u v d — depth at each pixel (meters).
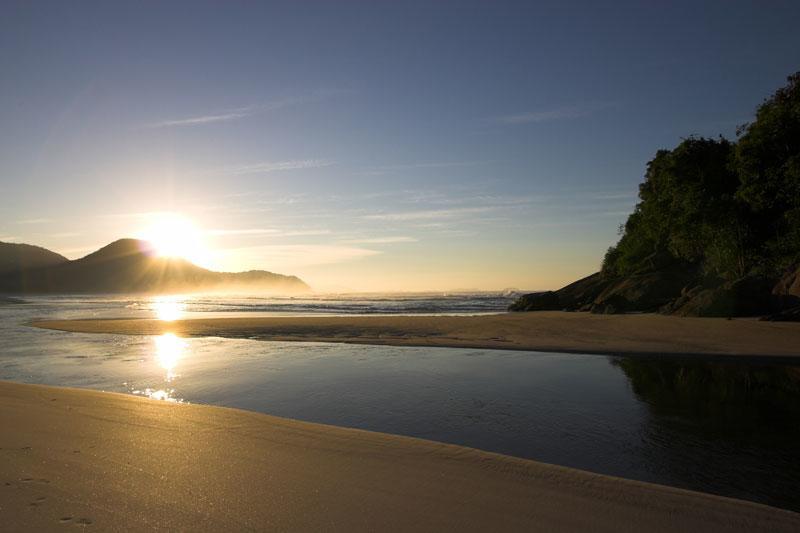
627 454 7.43
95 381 13.25
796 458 7.25
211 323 32.91
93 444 6.96
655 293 43.19
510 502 5.06
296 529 4.36
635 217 57.75
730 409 10.16
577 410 10.08
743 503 5.13
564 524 4.55
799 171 30.72
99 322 35.34
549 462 7.08
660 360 16.41
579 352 18.20
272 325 30.67
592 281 59.19
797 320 24.91
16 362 16.88
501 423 9.10
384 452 6.75
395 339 22.53
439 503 5.01
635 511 4.88
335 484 5.51
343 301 103.69
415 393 11.67
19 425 7.97
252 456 6.48
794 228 32.12
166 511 4.73
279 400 10.98
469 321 30.55
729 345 18.58
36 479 5.57
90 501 4.96
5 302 108.25
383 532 4.32
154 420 8.34
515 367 15.33
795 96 34.44
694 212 40.12
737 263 38.44
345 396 11.35
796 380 13.16
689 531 4.45
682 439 8.17
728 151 40.84
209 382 13.05
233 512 4.71
